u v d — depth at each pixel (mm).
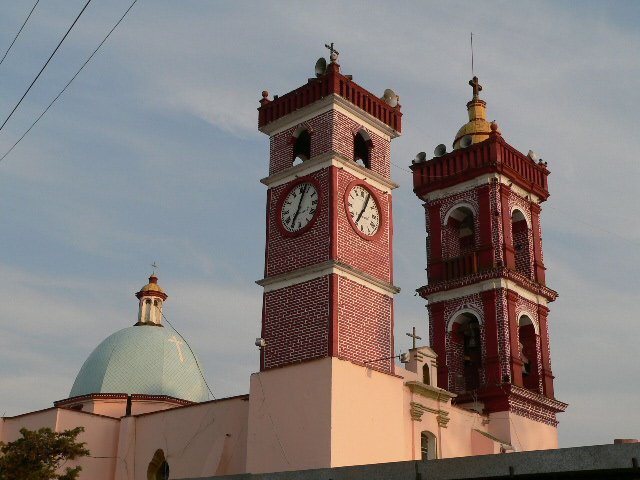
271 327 39375
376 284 39875
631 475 19359
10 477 36312
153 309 61594
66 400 55562
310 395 35719
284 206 41438
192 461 42750
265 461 36125
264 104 44250
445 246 52562
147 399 54188
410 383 41469
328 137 40719
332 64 41719
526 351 50438
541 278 52625
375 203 41750
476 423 46031
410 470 22703
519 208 52969
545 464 20312
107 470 46719
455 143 55188
